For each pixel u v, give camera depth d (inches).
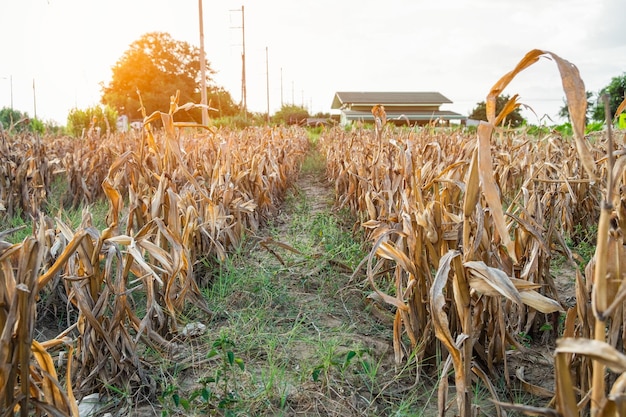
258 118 1637.6
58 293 157.1
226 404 106.9
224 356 117.0
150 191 164.7
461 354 91.1
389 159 220.2
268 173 329.7
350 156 326.0
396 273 134.9
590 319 87.9
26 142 367.6
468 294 88.7
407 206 128.3
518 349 118.1
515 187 269.1
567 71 56.9
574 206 236.7
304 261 200.8
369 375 117.2
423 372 122.7
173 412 109.3
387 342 142.2
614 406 58.8
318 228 250.4
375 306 158.1
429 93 2182.6
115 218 114.5
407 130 448.8
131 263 115.5
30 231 233.0
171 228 136.2
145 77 2490.2
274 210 318.7
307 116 1982.0
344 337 142.3
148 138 162.6
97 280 110.4
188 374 125.3
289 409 111.7
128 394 113.0
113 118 764.0
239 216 218.5
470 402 90.4
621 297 56.6
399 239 137.4
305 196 415.2
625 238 79.1
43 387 85.5
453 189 134.9
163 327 142.7
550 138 260.2
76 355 116.1
